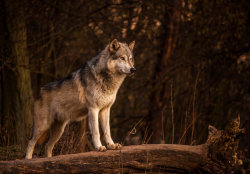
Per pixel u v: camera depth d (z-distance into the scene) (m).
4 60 11.53
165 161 6.13
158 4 13.96
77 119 8.09
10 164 5.71
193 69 14.70
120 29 13.73
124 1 13.80
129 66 7.14
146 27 14.05
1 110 11.89
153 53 17.73
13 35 11.94
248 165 6.61
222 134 6.25
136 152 6.12
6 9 11.87
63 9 13.73
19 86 11.88
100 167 5.95
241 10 14.39
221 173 6.24
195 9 14.70
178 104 14.45
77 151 9.03
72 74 7.90
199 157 6.22
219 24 14.83
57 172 5.78
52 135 8.45
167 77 15.06
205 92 14.44
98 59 7.28
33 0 13.07
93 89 7.19
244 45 14.84
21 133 11.04
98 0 14.45
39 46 14.28
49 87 8.30
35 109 8.42
